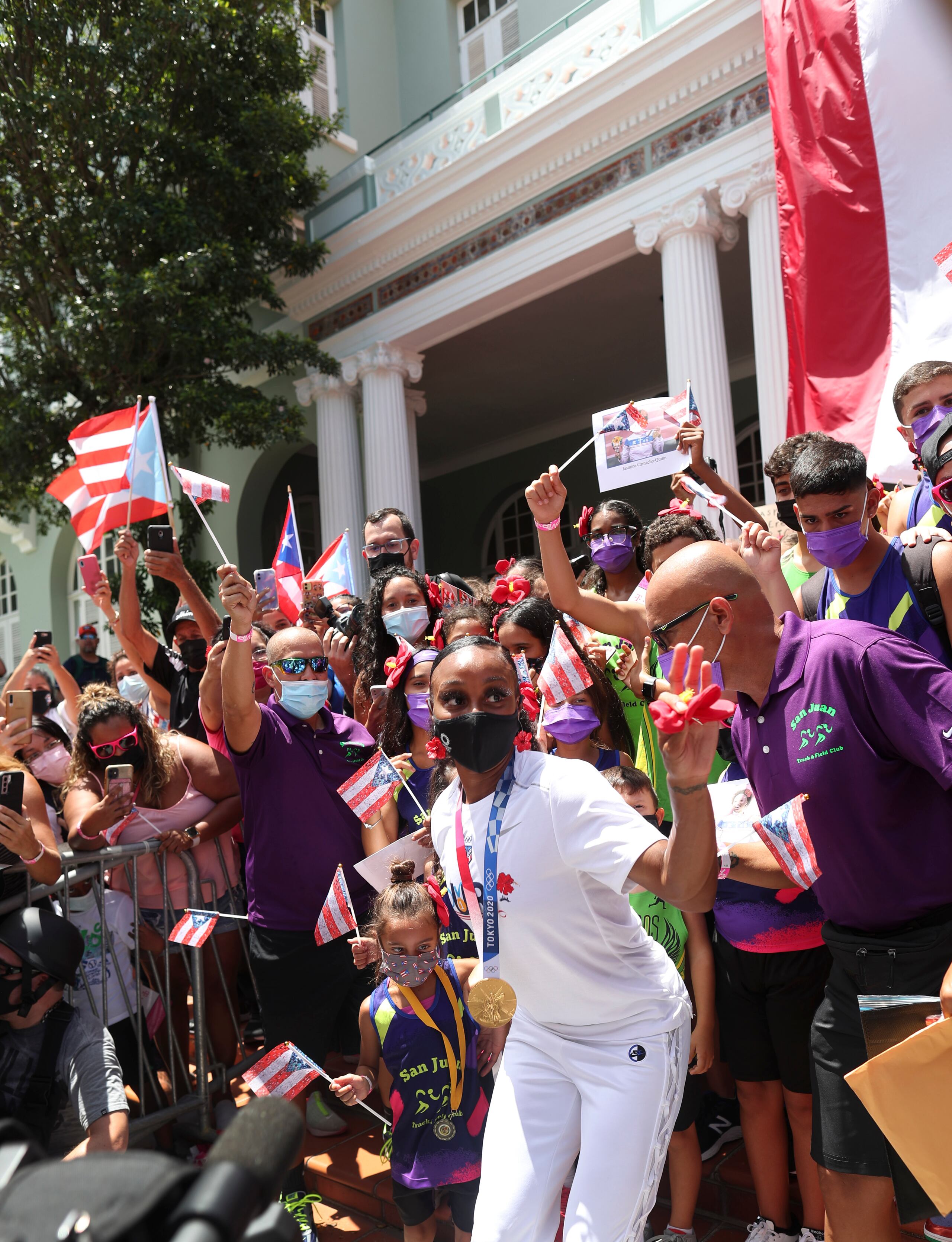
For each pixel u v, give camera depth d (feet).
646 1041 6.28
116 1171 2.08
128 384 33.37
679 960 8.66
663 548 9.88
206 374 33.94
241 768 10.92
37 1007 8.93
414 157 35.83
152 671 16.37
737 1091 8.87
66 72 30.89
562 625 9.57
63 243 32.71
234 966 13.76
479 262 33.83
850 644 6.05
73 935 9.09
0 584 64.59
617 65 28.22
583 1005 6.33
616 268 35.01
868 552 8.03
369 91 45.70
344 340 39.06
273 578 11.95
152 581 37.88
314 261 37.14
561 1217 7.63
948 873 5.90
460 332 36.65
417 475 39.34
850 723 5.95
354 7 45.55
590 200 30.45
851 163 18.22
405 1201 9.05
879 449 15.47
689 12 26.99
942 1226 7.05
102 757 12.54
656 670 9.84
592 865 5.82
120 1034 11.92
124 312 31.24
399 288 36.99
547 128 30.48
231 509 46.65
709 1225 9.31
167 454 35.91
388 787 9.30
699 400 26.99
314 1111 11.93
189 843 12.51
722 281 36.14
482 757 6.19
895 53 17.84
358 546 38.47
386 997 9.48
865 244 17.92
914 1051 5.43
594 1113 6.13
